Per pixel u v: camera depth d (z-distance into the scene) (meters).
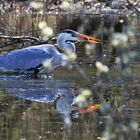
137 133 9.91
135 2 33.06
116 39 7.72
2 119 11.70
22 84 15.40
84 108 12.70
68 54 9.57
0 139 10.32
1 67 17.31
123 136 8.34
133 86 14.74
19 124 11.33
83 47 21.52
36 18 30.09
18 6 32.31
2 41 21.22
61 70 17.41
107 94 13.88
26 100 13.45
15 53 17.25
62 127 11.09
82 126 11.15
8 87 15.01
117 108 12.30
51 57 16.91
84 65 17.80
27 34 23.56
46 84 15.33
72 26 27.27
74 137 10.39
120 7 33.91
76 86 14.95
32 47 17.28
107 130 9.09
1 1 30.84
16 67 17.14
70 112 12.30
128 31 7.93
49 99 13.61
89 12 33.25
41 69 16.95
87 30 25.86
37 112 12.30
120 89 14.45
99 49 20.53
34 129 10.93
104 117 11.86
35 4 10.61
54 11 32.41
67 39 17.67
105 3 34.69
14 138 10.40
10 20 28.69
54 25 27.59
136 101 13.04
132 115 11.66
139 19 11.18
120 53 8.38
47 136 10.48
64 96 13.88
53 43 20.98
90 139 10.19
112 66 16.89
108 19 30.48
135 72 16.03
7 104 13.06
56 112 12.32
